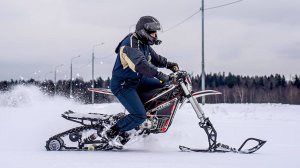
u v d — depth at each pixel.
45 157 4.27
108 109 8.41
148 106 5.07
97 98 30.78
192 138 6.30
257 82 106.94
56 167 3.63
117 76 4.97
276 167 3.69
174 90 4.99
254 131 7.79
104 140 5.02
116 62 5.00
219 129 8.28
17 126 7.34
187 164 3.82
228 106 23.88
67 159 4.12
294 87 102.69
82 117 5.18
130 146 5.48
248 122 10.57
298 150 4.97
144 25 4.87
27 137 6.16
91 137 5.04
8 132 6.65
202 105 22.48
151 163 3.87
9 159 4.10
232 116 13.45
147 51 5.06
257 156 4.42
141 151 4.99
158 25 4.89
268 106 23.75
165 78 4.81
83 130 5.07
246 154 4.60
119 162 3.92
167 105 5.02
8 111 12.05
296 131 7.80
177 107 5.04
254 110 17.83
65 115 5.23
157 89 5.06
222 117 13.06
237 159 4.17
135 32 4.95
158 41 4.99
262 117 13.06
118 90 4.99
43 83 35.72
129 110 4.95
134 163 3.86
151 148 5.30
